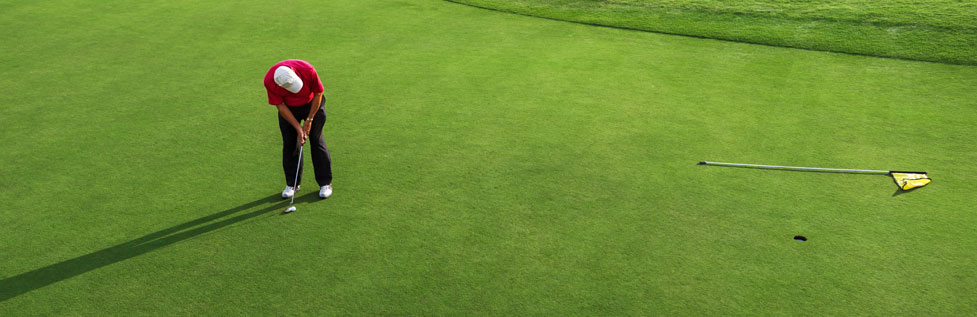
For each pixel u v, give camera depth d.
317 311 3.51
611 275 3.76
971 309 3.43
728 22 9.66
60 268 3.94
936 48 8.12
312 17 10.39
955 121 5.95
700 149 5.43
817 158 5.23
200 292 3.69
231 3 11.35
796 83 7.11
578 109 6.38
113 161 5.45
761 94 6.77
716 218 4.35
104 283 3.79
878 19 9.26
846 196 4.62
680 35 9.20
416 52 8.48
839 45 8.47
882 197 4.59
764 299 3.54
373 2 11.38
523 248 4.05
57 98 7.00
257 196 4.81
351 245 4.12
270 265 3.93
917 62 7.76
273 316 3.48
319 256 4.01
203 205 4.69
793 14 9.78
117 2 11.45
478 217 4.42
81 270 3.91
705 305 3.50
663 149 5.45
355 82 7.30
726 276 3.74
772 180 4.87
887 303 3.49
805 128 5.86
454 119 6.17
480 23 10.00
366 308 3.53
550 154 5.38
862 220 4.29
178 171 5.23
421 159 5.34
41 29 9.84
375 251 4.05
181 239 4.23
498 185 4.87
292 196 4.75
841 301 3.51
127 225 4.43
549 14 10.53
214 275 3.85
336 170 5.18
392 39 9.12
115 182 5.07
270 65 8.02
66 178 5.15
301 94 4.39
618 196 4.67
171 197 4.81
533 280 3.74
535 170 5.10
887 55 8.04
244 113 6.46
